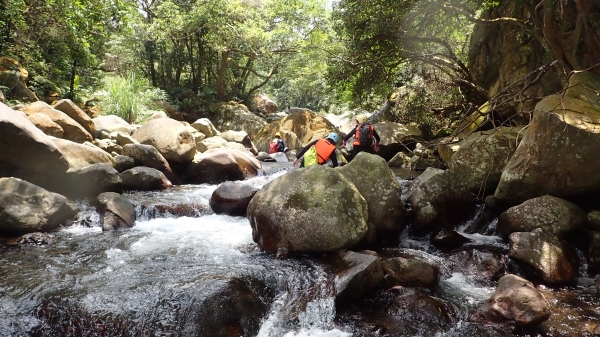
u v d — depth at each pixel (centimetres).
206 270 436
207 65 2353
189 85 2352
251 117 2133
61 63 1416
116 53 2023
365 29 1039
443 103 1237
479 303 406
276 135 1697
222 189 679
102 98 1448
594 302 405
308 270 442
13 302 372
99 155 782
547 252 457
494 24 980
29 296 381
